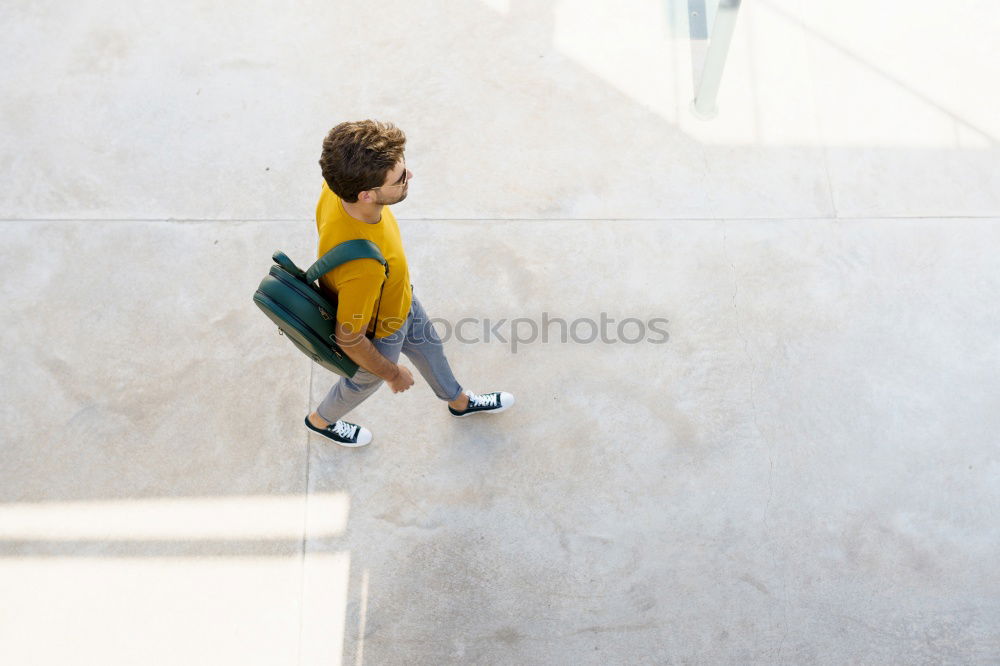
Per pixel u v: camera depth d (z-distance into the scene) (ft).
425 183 12.87
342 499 10.64
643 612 10.00
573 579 10.18
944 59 13.88
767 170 13.00
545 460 10.91
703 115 13.46
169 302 11.91
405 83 13.70
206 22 14.19
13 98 13.51
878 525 10.48
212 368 11.44
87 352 11.53
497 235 12.45
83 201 12.67
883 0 14.24
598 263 12.25
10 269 12.10
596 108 13.53
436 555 10.31
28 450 10.87
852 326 11.76
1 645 9.74
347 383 8.95
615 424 11.14
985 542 10.37
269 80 13.70
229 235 12.44
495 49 13.99
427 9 14.29
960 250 12.30
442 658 9.76
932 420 11.13
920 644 9.82
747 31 14.21
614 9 14.28
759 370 11.48
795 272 12.17
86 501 10.58
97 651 9.74
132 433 11.00
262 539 10.39
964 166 13.00
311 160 13.06
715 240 12.42
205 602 10.02
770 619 9.96
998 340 11.67
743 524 10.50
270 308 7.35
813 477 10.78
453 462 10.88
